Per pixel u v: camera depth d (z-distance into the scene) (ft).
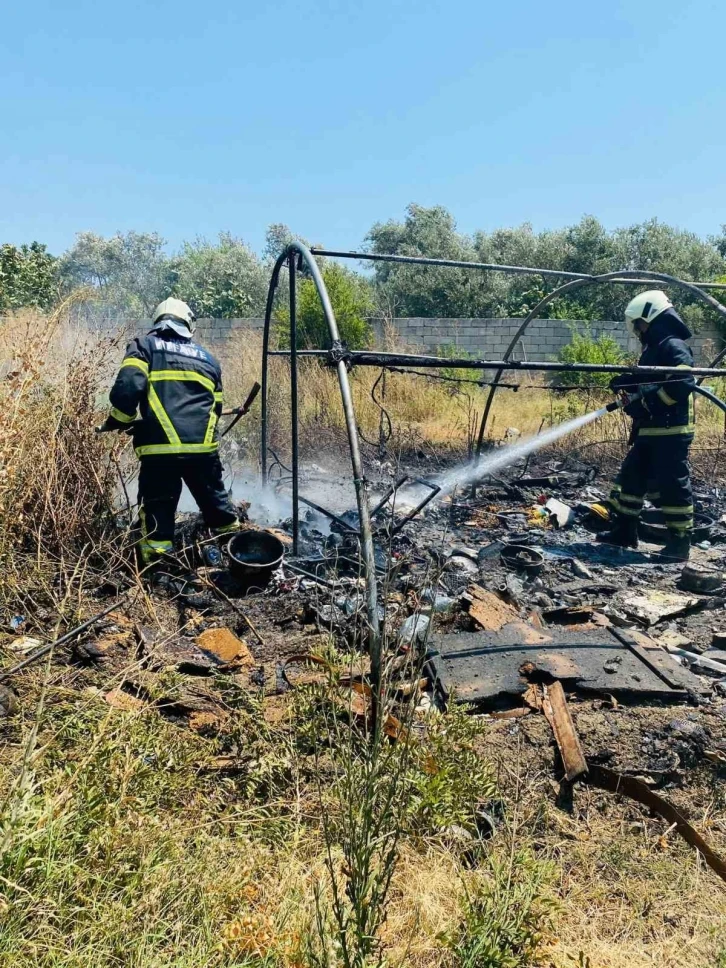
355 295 48.96
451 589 15.64
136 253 102.01
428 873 7.84
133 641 12.10
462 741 9.15
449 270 83.20
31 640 11.80
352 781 7.53
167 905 6.78
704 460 29.30
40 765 7.93
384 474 26.63
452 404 37.55
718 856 8.61
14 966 5.75
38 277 55.47
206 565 15.93
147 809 7.68
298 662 11.93
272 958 6.45
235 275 85.15
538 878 7.49
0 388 14.37
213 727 10.03
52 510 13.97
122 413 14.74
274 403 32.78
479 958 6.74
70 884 6.46
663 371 14.35
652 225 91.81
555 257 89.30
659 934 7.75
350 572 15.98
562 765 9.89
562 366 14.11
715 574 16.63
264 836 8.11
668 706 11.26
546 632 13.28
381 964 6.35
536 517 22.35
